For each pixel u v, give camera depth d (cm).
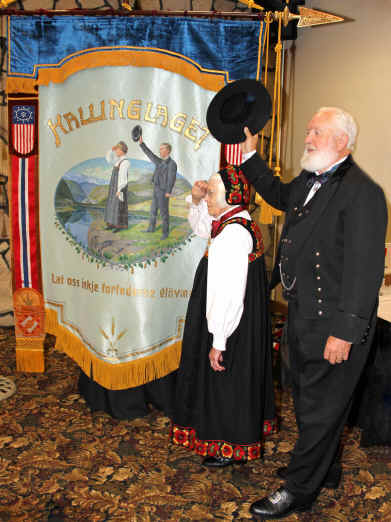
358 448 249
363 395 250
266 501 198
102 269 247
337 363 179
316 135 175
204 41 228
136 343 251
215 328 197
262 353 212
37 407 274
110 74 232
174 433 228
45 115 242
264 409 225
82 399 284
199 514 197
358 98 328
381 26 303
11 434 247
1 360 333
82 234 249
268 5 333
